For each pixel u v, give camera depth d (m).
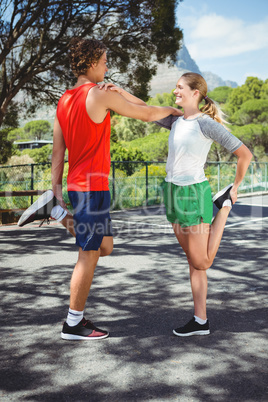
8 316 3.43
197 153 2.82
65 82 12.40
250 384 2.27
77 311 2.89
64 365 2.51
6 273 5.00
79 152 2.74
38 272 5.04
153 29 11.34
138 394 2.17
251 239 7.40
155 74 12.36
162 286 4.35
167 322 3.24
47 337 2.96
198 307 2.96
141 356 2.62
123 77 12.30
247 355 2.63
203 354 2.65
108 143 2.84
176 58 12.51
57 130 2.92
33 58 11.27
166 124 3.12
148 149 44.69
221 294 4.03
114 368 2.46
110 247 2.97
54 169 2.96
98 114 2.67
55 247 6.82
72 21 11.15
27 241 7.41
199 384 2.27
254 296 3.96
